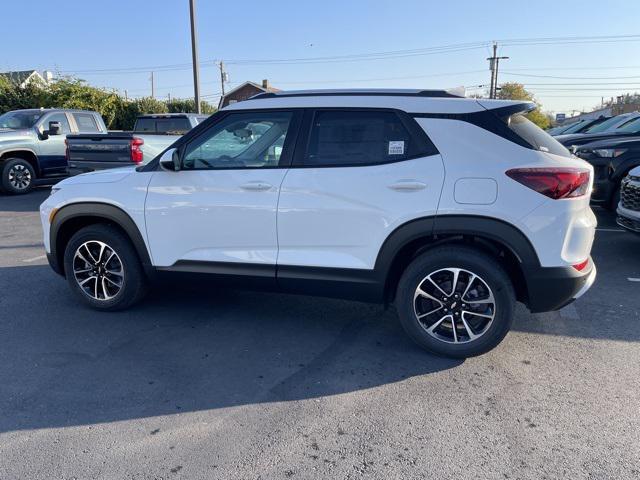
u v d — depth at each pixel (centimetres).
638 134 913
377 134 382
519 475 262
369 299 395
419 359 387
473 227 357
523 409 320
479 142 362
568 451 280
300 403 328
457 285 377
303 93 410
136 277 457
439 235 372
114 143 985
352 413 317
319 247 395
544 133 395
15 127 1296
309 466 269
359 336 428
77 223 476
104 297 470
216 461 273
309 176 389
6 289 539
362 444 287
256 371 369
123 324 450
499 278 362
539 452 279
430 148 368
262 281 414
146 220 434
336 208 383
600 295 521
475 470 265
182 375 363
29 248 721
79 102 2495
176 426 304
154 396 336
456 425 304
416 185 365
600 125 1251
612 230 822
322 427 302
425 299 386
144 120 1391
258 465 270
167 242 433
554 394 337
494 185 353
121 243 451
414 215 366
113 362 382
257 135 408
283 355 394
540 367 373
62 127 1314
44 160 1277
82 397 335
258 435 295
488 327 372
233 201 407
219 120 416
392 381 355
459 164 361
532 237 352
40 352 397
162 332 434
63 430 300
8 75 2936
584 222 359
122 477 261
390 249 376
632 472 263
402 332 436
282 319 462
